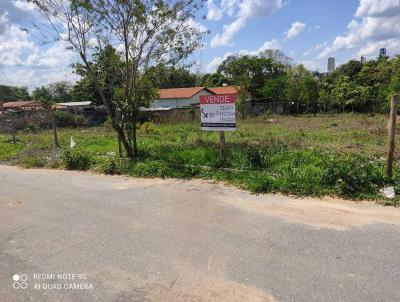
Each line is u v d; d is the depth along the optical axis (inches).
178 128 829.2
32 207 262.4
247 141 531.2
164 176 342.3
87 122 1133.7
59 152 525.0
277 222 214.2
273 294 141.8
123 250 184.7
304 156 354.6
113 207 255.6
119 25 414.3
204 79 2447.1
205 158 378.9
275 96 1800.0
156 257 175.8
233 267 163.6
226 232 203.0
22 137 775.1
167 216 233.0
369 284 146.0
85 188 312.7
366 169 275.0
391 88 1252.5
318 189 264.8
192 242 191.6
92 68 451.8
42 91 2888.8
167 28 429.7
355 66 2043.6
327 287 145.0
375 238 187.5
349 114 1331.2
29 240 201.0
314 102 1622.8
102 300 141.6
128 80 429.1
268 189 276.4
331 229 201.0
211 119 356.2
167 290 147.0
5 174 393.4
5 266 171.5
